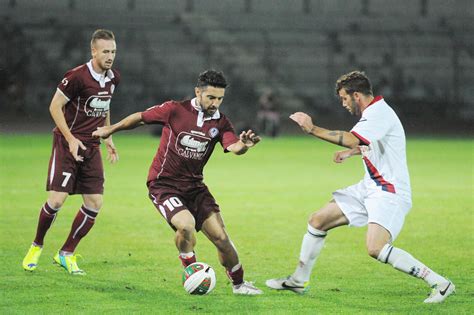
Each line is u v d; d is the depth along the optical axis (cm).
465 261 2694
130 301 2069
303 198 4441
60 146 2444
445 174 5803
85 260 2656
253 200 4344
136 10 13850
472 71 13212
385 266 2595
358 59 13325
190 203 2178
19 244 2931
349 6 14462
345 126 11544
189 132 2128
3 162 6259
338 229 3381
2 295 2128
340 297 2142
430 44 13712
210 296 2139
